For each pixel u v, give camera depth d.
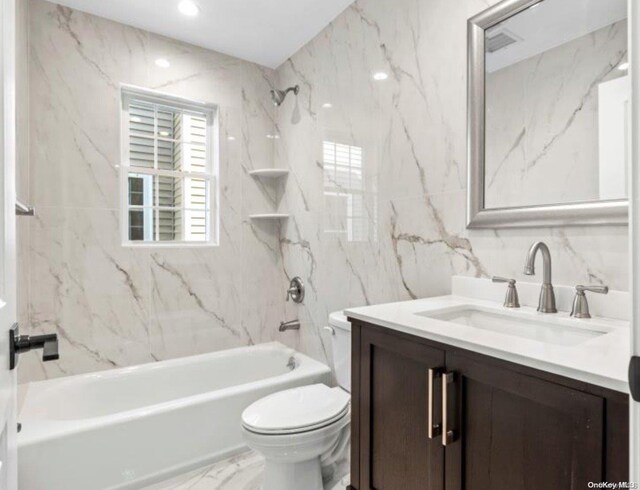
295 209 2.73
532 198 1.33
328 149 2.37
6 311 0.68
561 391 0.75
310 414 1.59
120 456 1.68
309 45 2.55
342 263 2.27
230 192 2.77
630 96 0.52
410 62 1.79
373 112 2.02
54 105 2.15
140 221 2.56
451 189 1.60
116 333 2.35
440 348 0.99
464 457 0.93
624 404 0.66
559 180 1.26
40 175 2.12
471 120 1.50
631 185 0.52
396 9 1.87
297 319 2.74
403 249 1.84
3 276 0.67
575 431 0.73
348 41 2.20
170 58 2.52
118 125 2.35
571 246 1.23
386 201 1.94
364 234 2.09
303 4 2.17
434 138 1.67
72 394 2.07
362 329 1.25
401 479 1.11
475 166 1.49
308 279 2.60
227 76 2.75
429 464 1.02
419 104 1.75
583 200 1.20
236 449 1.99
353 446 1.29
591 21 1.19
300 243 2.68
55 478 1.54
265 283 2.91
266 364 2.71
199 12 2.25
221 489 1.74
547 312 1.22
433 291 1.69
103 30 2.30
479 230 1.50
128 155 2.48
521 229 1.37
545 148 1.29
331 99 2.34
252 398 2.04
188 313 2.60
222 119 2.73
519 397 0.82
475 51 1.48
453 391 0.95
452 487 0.96
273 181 2.96
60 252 2.18
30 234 2.10
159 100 2.56
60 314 2.19
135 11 2.24
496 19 1.42
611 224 1.14
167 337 2.52
